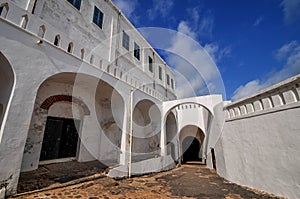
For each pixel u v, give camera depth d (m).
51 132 5.59
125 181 4.88
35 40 3.61
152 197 3.52
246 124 4.34
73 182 3.85
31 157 4.71
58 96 5.71
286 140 3.10
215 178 5.71
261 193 3.59
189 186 4.59
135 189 4.07
